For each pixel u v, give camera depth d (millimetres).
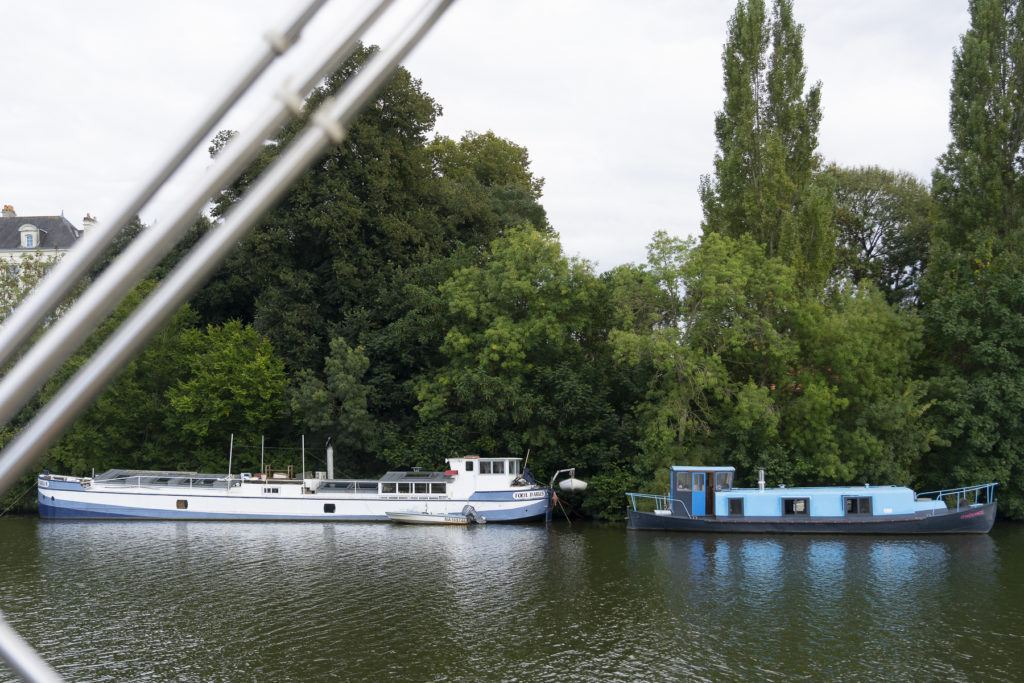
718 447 54094
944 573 38125
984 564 40031
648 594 34844
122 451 66250
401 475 58438
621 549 45156
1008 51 60312
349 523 56938
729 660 26578
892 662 26234
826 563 40656
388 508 57469
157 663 26750
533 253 61750
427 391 61594
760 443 53438
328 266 69500
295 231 69188
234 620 31484
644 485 54469
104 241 2459
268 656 27359
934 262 59531
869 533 48875
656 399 57594
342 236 66438
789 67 58750
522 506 56594
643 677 25203
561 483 57469
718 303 53719
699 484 51031
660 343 52219
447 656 27234
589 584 36750
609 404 59062
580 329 60812
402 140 73375
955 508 49781
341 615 32125
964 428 54938
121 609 33188
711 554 43281
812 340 54406
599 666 26219
